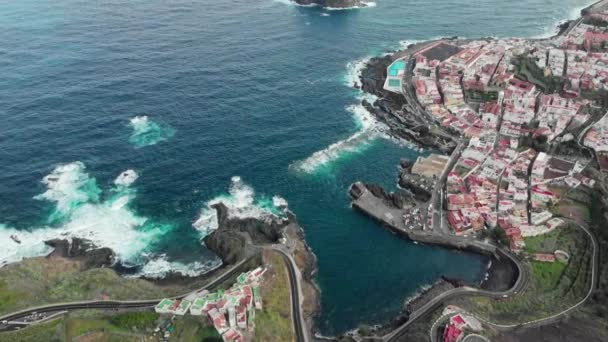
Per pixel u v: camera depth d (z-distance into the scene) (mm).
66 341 121312
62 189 182500
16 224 167375
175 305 129625
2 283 138375
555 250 151125
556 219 162375
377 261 156875
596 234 155375
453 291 140250
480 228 162125
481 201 170750
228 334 118000
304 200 183125
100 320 128125
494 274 148000
